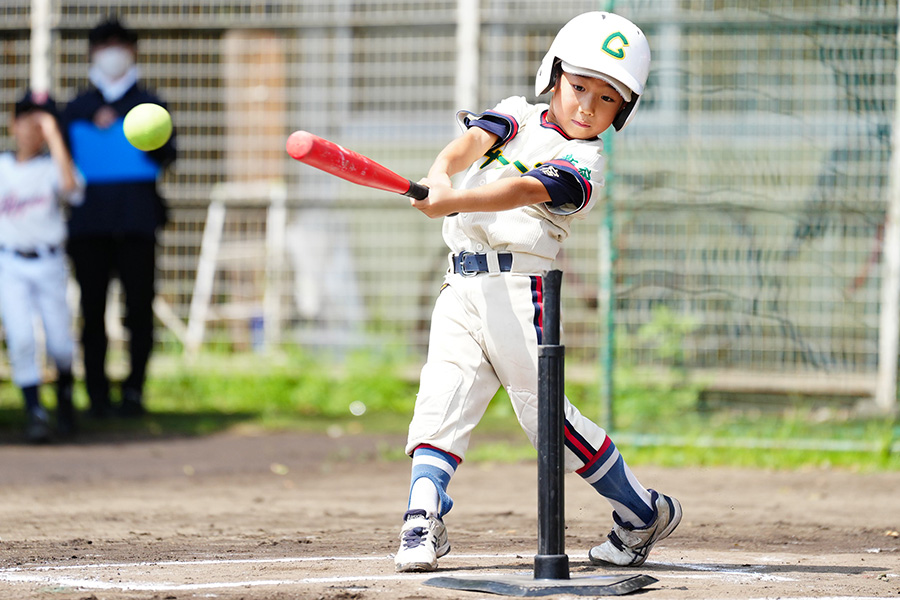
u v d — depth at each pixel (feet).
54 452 83.15
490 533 53.98
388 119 117.60
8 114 116.57
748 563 45.21
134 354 99.25
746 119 105.40
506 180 37.78
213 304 117.60
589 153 40.01
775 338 105.50
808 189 104.58
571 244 111.86
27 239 86.02
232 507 62.64
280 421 99.55
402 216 115.96
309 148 33.01
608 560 43.39
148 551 47.85
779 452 81.51
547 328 37.06
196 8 118.11
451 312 40.81
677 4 103.19
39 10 110.32
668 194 105.81
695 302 106.42
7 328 85.97
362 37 117.39
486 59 110.73
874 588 39.29
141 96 95.86
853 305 105.19
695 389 100.48
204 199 117.19
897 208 98.78
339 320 115.96
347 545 49.78
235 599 35.55
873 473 76.64
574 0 111.14
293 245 116.67
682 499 65.62
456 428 40.47
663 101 106.01
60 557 45.98
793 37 103.19
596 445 41.42
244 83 117.70
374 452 85.46
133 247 96.53
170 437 91.04
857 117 97.25
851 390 104.99
